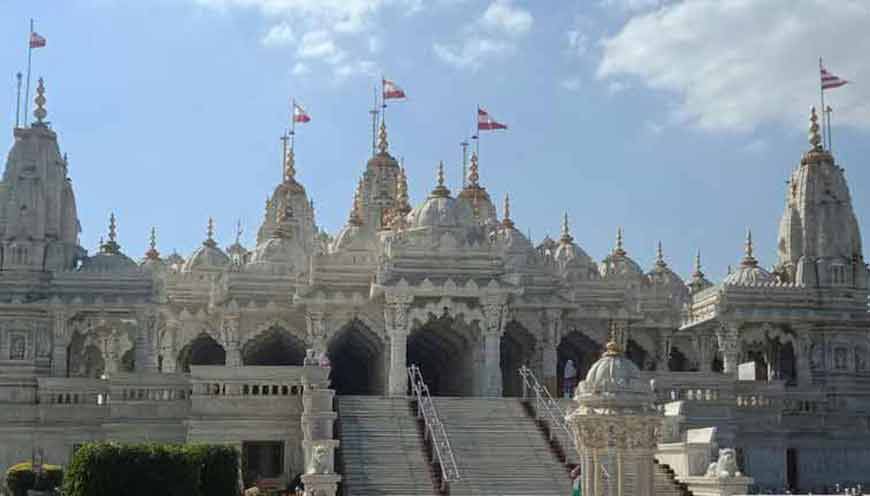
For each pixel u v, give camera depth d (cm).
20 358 7381
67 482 4244
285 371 6588
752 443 7225
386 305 7612
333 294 8025
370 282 8206
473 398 6962
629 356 9712
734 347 7912
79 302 7450
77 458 4228
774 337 8088
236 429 6456
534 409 6825
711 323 8244
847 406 8038
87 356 8875
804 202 8469
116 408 6681
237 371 6556
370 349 8512
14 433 6812
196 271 9831
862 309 8206
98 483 4172
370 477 5841
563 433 6419
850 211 8456
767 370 8612
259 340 8525
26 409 6862
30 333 7450
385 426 6450
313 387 6494
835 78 8675
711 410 7044
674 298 9744
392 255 7738
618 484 3525
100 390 6931
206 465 4594
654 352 9462
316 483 5378
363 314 8106
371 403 6762
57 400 6900
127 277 7600
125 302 7500
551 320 8400
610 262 10556
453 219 7975
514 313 8400
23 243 7669
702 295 8269
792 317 7950
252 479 6253
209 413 6475
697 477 5575
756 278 8631
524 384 7506
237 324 8306
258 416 6494
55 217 7919
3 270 7619
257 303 8294
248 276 8381
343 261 8250
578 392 3662
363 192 11150
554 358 8369
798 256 8444
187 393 6744
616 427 3506
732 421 7069
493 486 5812
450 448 6206
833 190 8469
